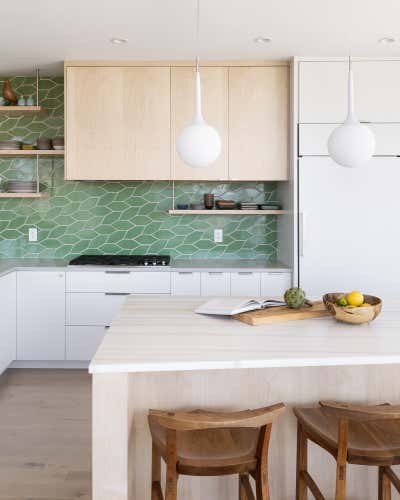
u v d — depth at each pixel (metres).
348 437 1.76
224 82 4.06
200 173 4.11
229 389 2.06
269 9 3.02
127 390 1.68
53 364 4.20
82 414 3.27
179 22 3.23
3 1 2.91
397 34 3.44
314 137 3.93
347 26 3.30
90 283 4.06
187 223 4.61
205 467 1.60
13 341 4.05
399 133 3.92
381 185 3.95
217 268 4.05
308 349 1.79
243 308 2.28
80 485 2.44
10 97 4.24
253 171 4.11
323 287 3.99
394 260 3.98
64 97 4.11
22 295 4.06
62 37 3.51
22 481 2.47
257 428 1.82
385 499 1.92
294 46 3.69
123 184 4.59
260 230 4.61
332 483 2.17
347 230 3.97
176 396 2.04
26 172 4.56
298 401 2.09
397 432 1.80
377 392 2.12
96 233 4.61
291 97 4.00
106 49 3.77
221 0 2.89
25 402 3.47
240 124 4.08
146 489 2.05
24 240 4.61
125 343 1.85
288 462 2.12
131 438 1.95
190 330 2.04
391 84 3.91
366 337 1.96
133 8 3.00
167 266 4.08
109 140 4.08
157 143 4.09
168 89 4.06
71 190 4.59
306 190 3.96
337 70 3.91
